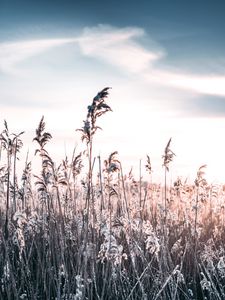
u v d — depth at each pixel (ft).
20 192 44.86
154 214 50.75
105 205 40.70
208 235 53.57
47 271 35.06
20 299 31.40
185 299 35.27
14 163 44.27
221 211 60.13
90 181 31.48
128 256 38.29
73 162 40.91
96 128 30.30
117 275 34.04
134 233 37.93
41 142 37.01
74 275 32.63
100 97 29.78
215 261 43.16
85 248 30.37
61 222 36.60
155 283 34.50
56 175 37.19
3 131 43.93
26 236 39.91
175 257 42.83
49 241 34.81
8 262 30.89
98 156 34.88
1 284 32.17
